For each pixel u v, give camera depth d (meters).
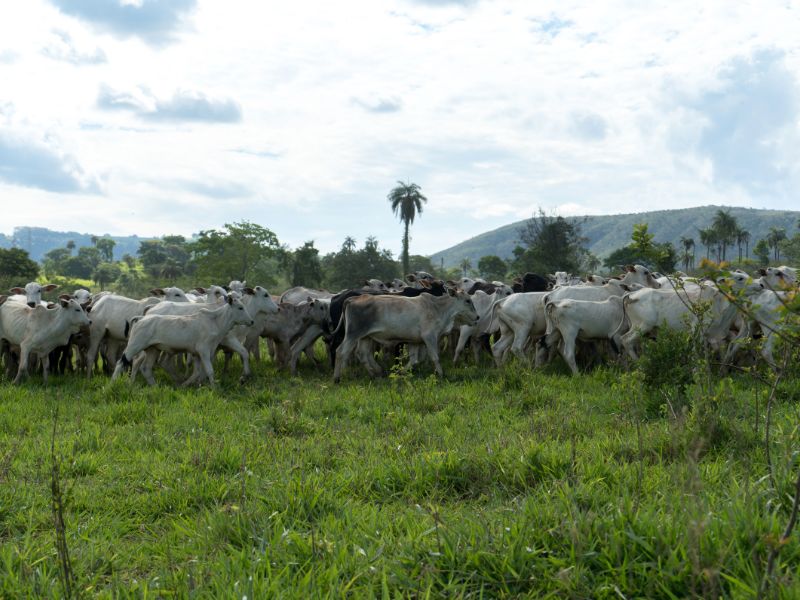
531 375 11.45
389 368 15.33
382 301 13.98
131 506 6.27
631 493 5.60
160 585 4.54
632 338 13.12
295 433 8.81
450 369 14.80
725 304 12.38
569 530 4.42
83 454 7.84
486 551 4.40
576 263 62.03
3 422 9.46
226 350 14.62
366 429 8.96
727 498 5.07
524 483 6.06
